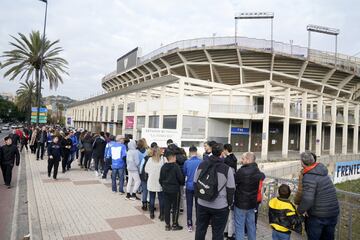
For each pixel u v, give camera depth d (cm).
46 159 1702
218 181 427
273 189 704
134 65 6275
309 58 4212
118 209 731
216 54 4359
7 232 573
